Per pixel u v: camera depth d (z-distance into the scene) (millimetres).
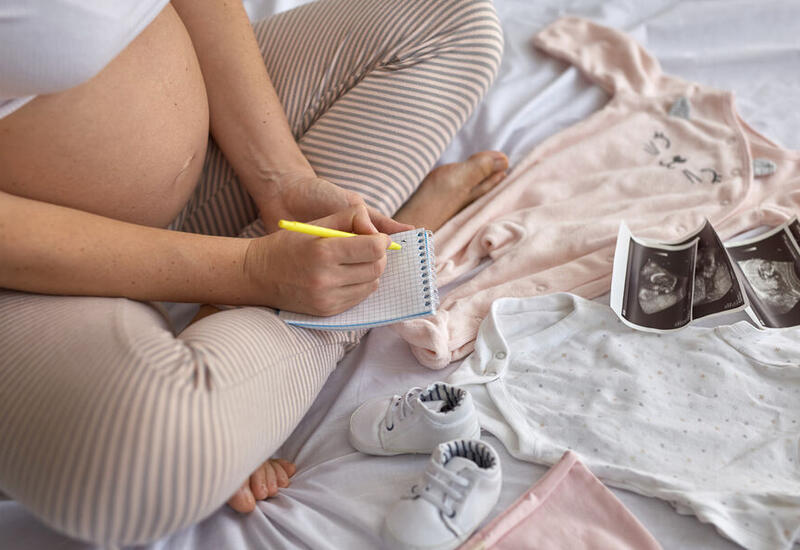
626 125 1293
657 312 964
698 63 1425
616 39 1431
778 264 1016
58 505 624
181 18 979
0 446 651
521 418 872
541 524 755
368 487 829
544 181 1241
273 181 968
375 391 960
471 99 1086
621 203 1161
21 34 630
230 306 886
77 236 738
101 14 680
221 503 695
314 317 817
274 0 1547
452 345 982
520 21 1553
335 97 1109
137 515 625
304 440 940
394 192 1035
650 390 879
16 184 760
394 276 836
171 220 952
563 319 983
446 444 779
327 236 768
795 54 1397
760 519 724
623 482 791
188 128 880
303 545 780
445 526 730
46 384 649
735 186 1143
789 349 886
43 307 734
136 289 776
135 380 632
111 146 786
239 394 687
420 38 1076
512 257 1097
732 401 856
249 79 988
